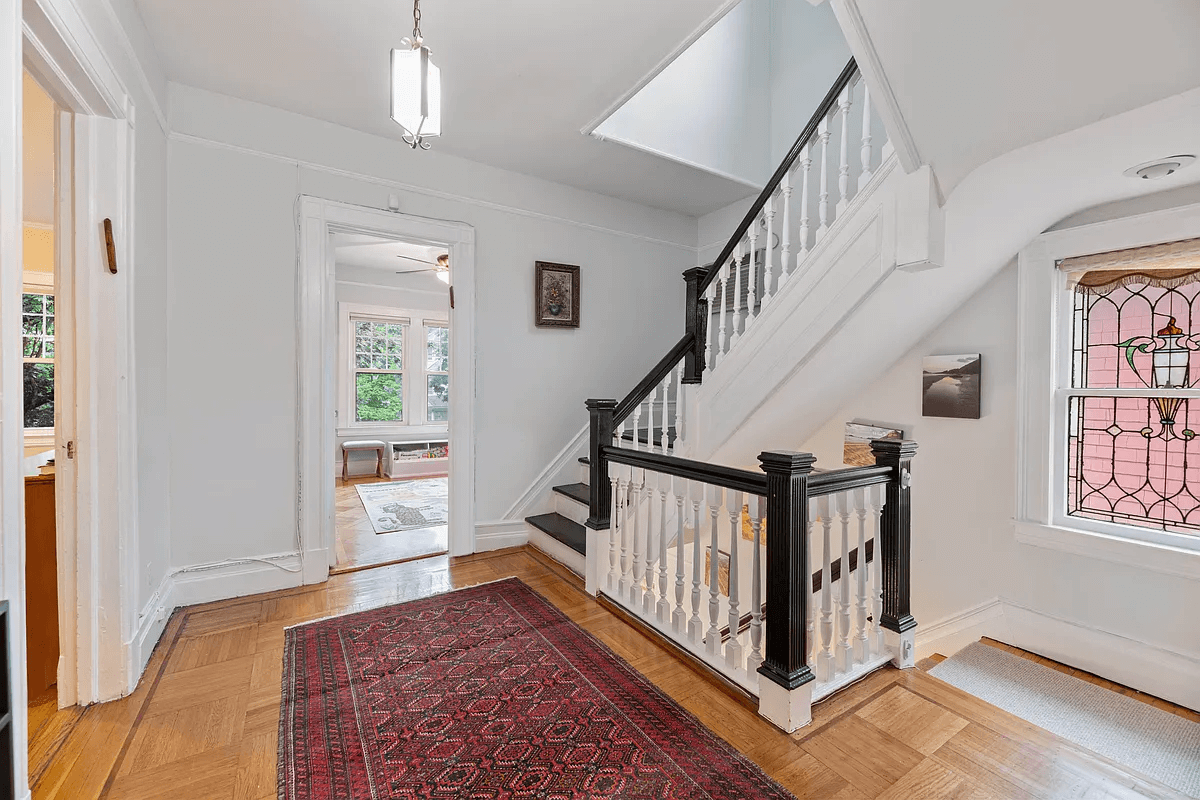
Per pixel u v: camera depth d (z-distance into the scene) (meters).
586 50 2.37
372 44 2.33
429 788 1.46
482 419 3.60
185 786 1.45
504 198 3.65
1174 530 2.30
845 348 2.71
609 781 1.48
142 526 2.10
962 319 2.95
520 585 2.97
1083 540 2.48
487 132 3.13
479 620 2.51
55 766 1.53
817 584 2.99
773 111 4.10
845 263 2.38
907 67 1.55
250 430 2.82
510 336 3.70
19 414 1.12
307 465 2.96
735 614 1.98
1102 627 2.45
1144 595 2.33
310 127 2.96
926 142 1.78
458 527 3.48
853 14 1.49
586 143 3.26
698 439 3.26
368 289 6.67
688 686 1.97
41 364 3.76
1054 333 2.60
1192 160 1.78
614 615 2.59
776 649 1.76
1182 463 2.28
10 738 1.06
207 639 2.31
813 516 1.84
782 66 4.04
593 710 1.81
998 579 2.81
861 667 2.04
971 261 2.43
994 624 2.82
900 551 2.13
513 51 2.37
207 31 2.23
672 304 4.53
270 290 2.87
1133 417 2.42
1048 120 1.50
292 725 1.72
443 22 2.18
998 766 1.56
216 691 1.92
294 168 2.92
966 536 2.94
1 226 1.07
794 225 3.90
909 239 2.02
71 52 1.43
